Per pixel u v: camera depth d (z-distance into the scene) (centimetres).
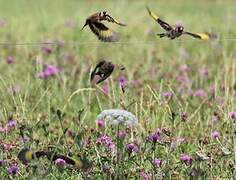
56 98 1249
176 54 1822
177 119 1090
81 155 895
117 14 2455
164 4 3353
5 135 994
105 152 924
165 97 1166
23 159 799
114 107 1104
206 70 1516
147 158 885
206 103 1272
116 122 825
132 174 877
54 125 1109
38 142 945
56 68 1402
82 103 1230
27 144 938
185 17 2609
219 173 920
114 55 1738
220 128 1075
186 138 1047
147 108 1106
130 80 1362
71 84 1399
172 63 1666
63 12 2788
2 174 870
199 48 1845
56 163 799
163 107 1101
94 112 1209
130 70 1561
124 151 889
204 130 1105
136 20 2344
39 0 3284
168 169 885
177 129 1059
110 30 775
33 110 1129
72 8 3027
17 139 964
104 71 808
